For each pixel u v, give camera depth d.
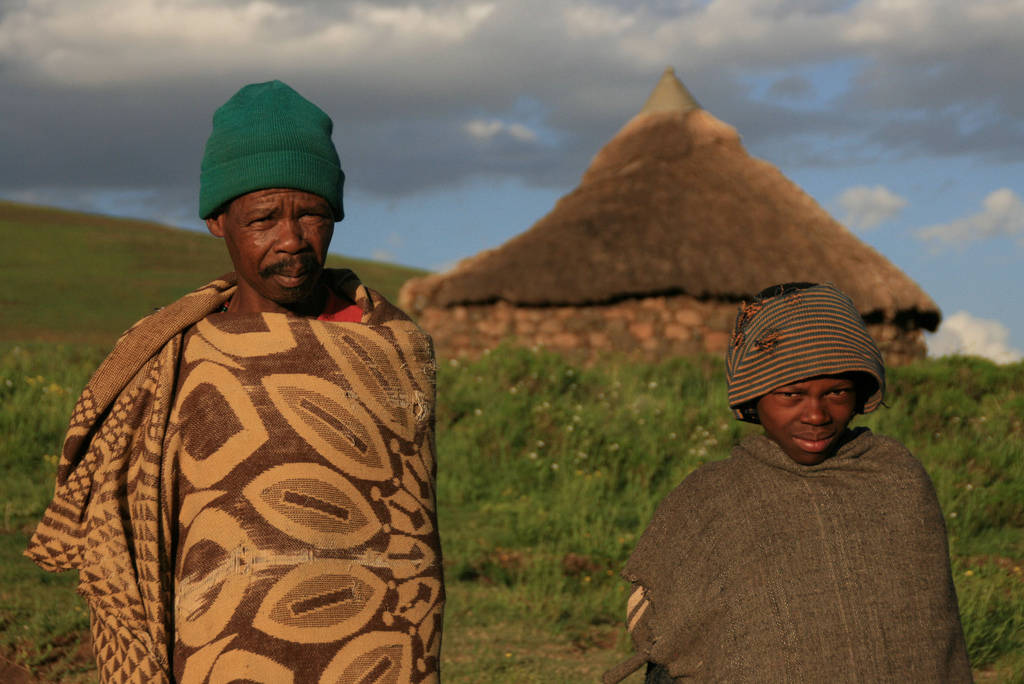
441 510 8.00
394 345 2.03
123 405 1.97
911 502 2.04
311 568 1.83
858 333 1.99
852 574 1.98
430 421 2.08
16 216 49.53
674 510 2.14
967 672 2.04
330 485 1.87
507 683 4.41
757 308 2.10
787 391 2.00
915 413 10.34
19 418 8.62
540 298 16.14
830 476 2.05
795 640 1.95
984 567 6.38
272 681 1.78
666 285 15.62
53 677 4.07
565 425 9.69
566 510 7.62
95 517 1.96
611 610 5.75
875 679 1.93
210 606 1.81
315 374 1.93
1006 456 9.23
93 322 27.33
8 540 5.91
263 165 1.99
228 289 2.10
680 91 18.84
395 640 1.88
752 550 2.01
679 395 11.59
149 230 50.41
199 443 1.89
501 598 5.78
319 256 2.06
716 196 17.09
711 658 2.04
